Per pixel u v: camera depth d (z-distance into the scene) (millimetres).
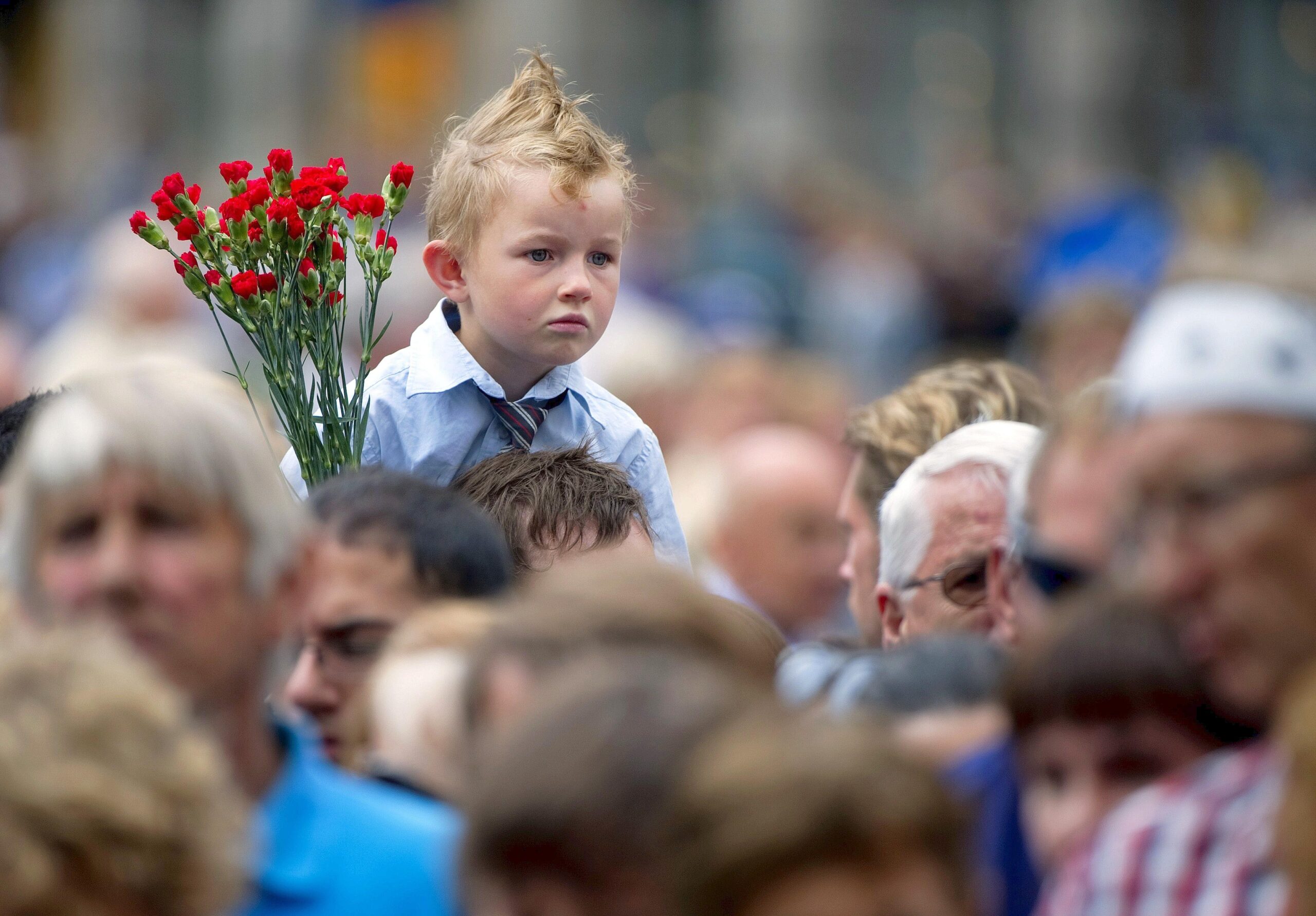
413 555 11203
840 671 12297
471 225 14516
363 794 9750
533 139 14461
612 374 30906
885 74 71812
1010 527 13039
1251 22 71250
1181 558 8805
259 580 9414
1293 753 8109
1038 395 15367
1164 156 69938
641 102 74062
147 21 89875
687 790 7574
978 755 10531
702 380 31375
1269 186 56625
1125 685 9180
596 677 8188
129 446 9172
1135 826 8852
